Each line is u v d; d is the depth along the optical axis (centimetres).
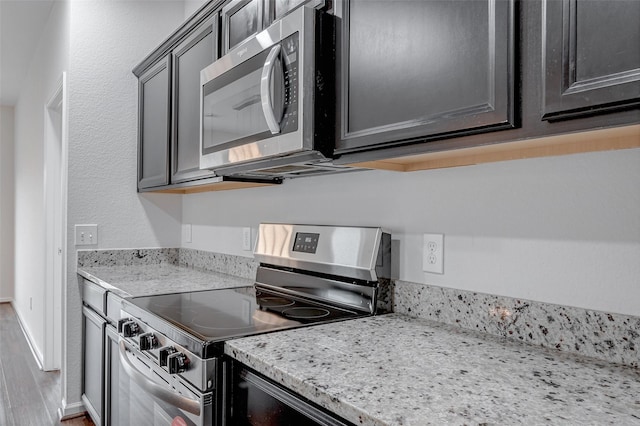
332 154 123
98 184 259
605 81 68
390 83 106
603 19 68
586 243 102
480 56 86
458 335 118
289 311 149
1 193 576
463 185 128
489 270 121
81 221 254
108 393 193
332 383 83
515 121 81
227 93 157
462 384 83
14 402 275
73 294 248
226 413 111
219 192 250
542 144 94
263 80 126
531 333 110
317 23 121
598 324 99
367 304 144
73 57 252
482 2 86
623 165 96
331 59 124
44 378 316
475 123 87
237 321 134
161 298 171
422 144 101
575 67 72
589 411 72
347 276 151
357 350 104
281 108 128
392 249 148
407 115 102
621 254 96
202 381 110
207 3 186
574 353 102
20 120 507
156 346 138
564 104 73
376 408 72
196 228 273
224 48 180
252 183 193
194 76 204
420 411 71
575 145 94
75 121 253
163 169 235
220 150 161
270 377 94
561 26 73
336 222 171
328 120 123
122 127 267
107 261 261
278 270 185
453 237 130
